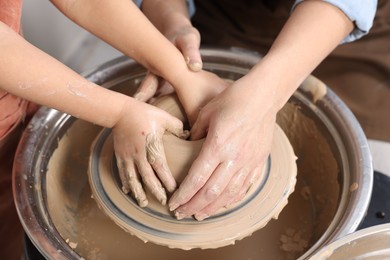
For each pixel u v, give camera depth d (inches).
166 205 35.8
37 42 72.2
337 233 35.2
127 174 36.3
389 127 55.7
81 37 80.0
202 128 36.8
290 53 39.3
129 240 42.7
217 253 42.2
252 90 36.9
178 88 40.1
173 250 42.1
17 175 40.5
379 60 55.7
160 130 36.2
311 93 46.3
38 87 33.6
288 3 55.5
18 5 38.5
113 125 37.2
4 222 49.3
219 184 33.7
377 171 47.8
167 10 47.4
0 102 40.3
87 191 47.0
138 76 49.1
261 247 42.8
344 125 43.8
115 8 39.2
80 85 34.9
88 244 42.8
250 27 59.6
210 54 48.8
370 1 41.4
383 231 32.0
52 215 41.1
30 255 38.1
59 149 45.6
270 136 37.4
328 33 40.8
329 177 44.9
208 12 62.4
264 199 36.9
